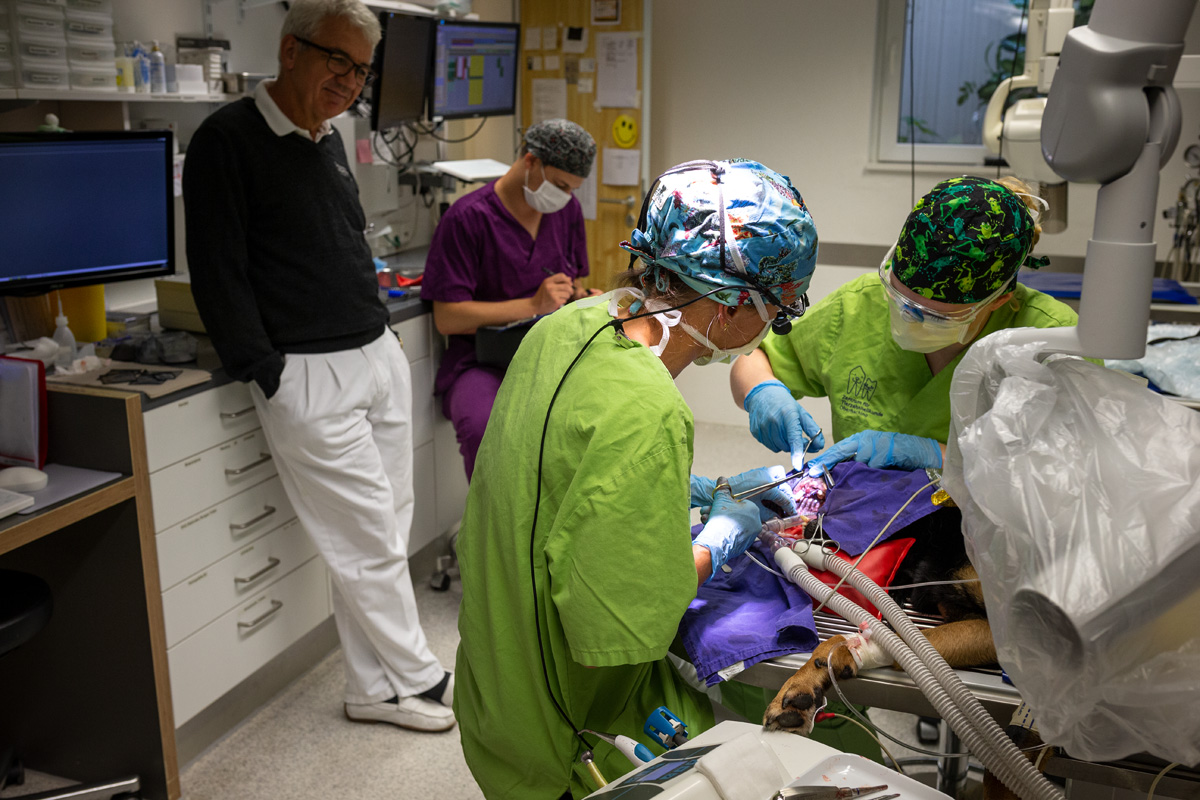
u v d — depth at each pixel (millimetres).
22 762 2223
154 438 1972
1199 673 811
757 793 826
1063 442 893
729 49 4133
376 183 3361
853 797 820
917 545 1283
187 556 2100
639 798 855
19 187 2004
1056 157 860
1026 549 855
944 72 3969
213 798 2113
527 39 4230
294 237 2096
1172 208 3314
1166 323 2332
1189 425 876
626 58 4070
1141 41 793
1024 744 1036
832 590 1181
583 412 1053
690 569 1033
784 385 1737
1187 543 801
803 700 1023
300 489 2250
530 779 1188
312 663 2668
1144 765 987
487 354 2826
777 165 4207
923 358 1552
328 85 2047
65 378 2027
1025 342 992
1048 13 2402
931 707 1070
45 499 1793
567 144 2689
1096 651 811
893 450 1436
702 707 1260
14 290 2074
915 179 4039
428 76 3332
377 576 2295
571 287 2826
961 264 1177
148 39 2672
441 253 2836
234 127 2000
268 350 2059
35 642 2098
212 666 2211
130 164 2203
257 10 3064
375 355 2281
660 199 1104
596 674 1141
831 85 4035
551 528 1062
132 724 2090
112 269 2270
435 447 3053
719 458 4125
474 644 1181
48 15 2238
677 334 1149
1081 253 3838
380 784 2164
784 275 1095
